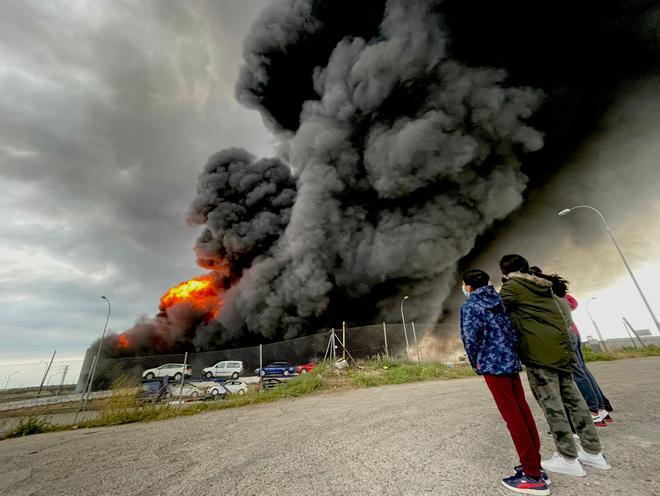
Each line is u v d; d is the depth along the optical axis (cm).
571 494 190
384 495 211
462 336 244
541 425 373
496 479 225
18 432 619
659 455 244
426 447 313
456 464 260
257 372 2348
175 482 279
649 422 340
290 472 277
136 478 297
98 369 1387
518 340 242
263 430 465
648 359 1247
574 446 222
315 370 1141
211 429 504
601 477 212
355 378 1022
